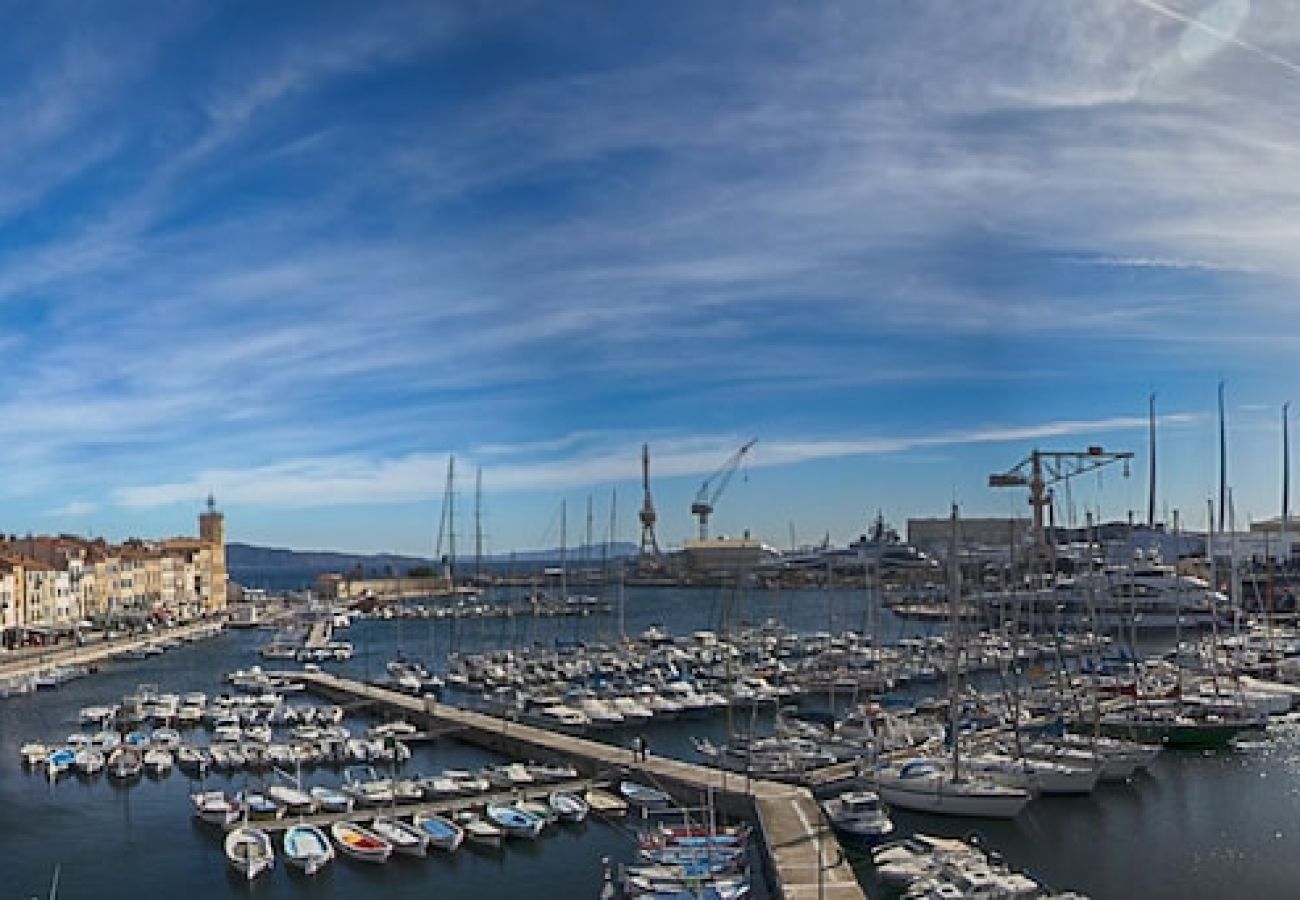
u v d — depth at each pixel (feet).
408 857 185.47
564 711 305.53
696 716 318.65
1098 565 506.89
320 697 374.84
